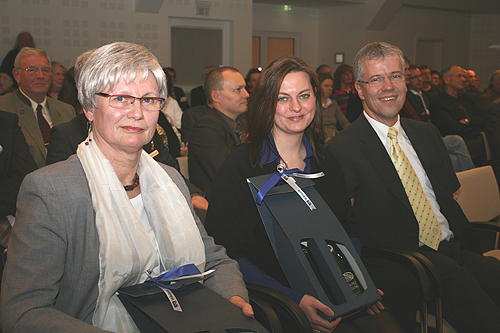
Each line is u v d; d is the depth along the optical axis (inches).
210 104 112.2
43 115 103.3
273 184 50.4
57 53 246.1
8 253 37.2
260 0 333.4
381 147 72.8
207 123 104.1
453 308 63.1
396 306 67.2
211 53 295.4
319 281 49.2
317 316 47.4
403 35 365.4
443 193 75.1
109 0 254.2
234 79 108.8
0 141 73.7
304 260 47.1
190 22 284.4
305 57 371.6
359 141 73.2
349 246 49.8
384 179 70.5
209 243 50.8
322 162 63.0
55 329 33.6
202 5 277.0
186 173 106.8
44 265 36.7
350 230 64.7
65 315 35.4
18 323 34.2
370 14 335.6
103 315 39.1
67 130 76.8
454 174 81.0
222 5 284.7
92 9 250.7
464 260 72.7
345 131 75.8
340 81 234.5
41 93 99.8
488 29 398.0
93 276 38.9
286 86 56.9
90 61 41.0
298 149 61.2
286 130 58.2
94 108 41.8
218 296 39.9
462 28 399.2
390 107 73.4
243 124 124.3
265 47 356.5
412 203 71.0
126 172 44.5
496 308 61.3
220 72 109.5
